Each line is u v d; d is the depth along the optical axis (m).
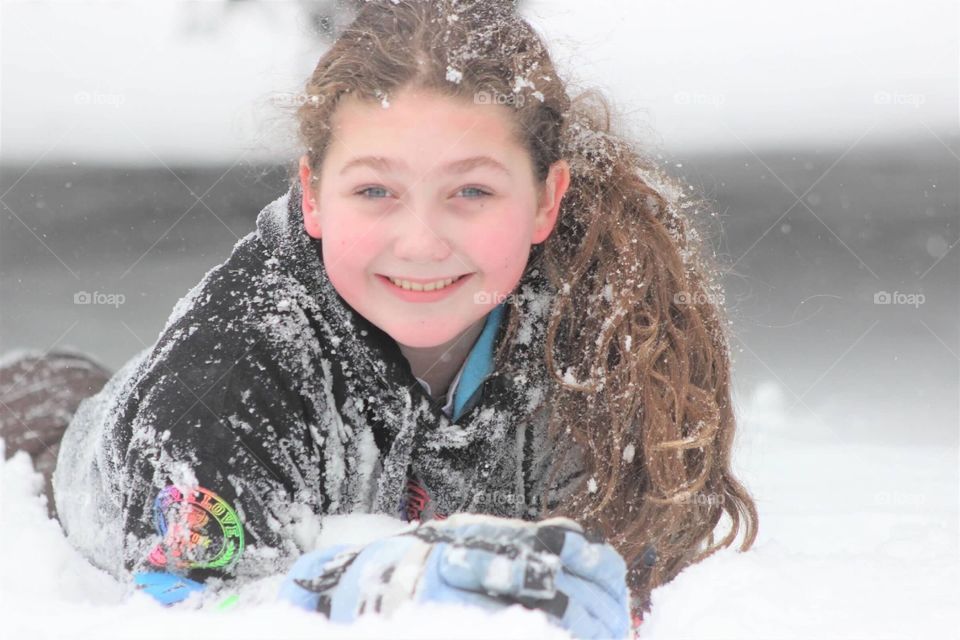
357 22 3.30
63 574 3.25
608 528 3.47
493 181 3.11
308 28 4.14
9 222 10.25
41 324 7.79
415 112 3.05
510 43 3.30
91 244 9.83
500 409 3.46
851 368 7.09
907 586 2.69
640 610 2.89
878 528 4.04
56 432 4.73
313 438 3.28
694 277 3.77
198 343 3.21
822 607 2.55
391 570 2.06
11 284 8.69
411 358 3.39
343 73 3.13
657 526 3.42
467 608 1.94
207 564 2.99
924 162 12.21
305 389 3.26
